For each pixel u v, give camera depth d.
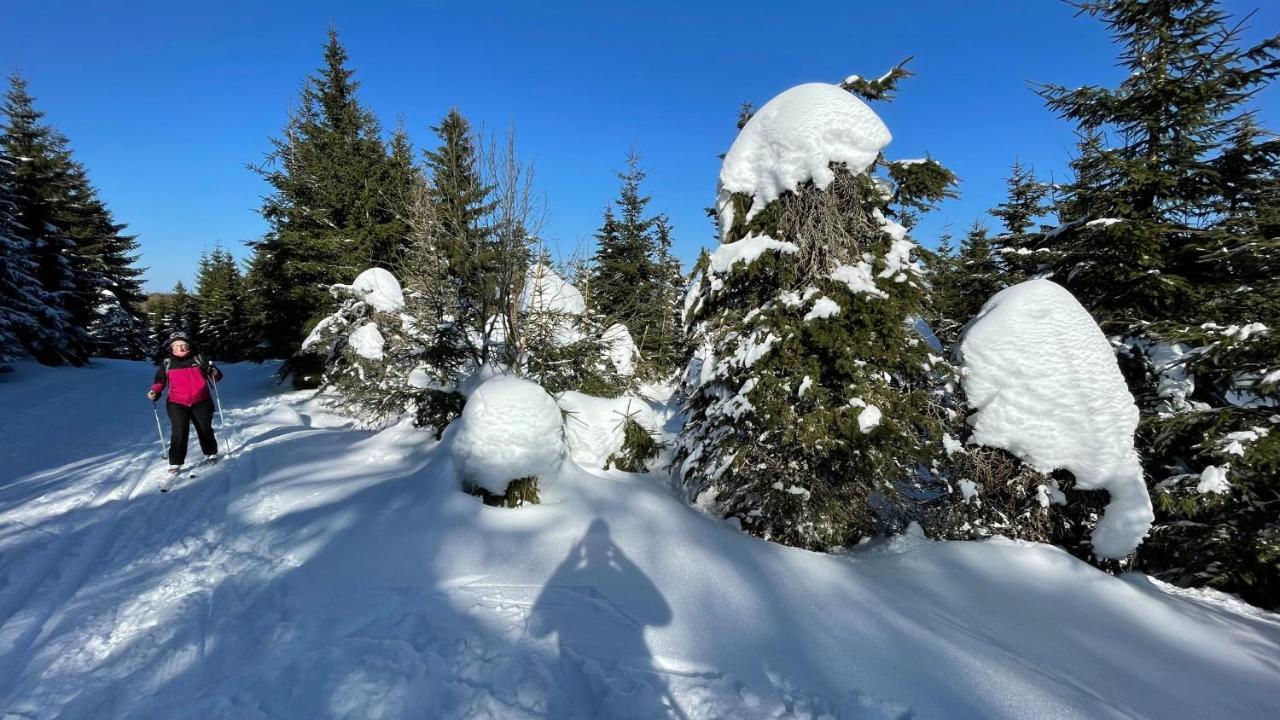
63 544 4.53
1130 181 8.45
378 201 15.96
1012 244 10.84
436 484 5.03
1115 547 5.27
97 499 5.77
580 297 9.63
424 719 2.48
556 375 8.18
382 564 3.94
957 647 3.40
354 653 2.91
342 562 3.99
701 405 6.19
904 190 5.75
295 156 16.80
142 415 11.19
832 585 4.12
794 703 2.78
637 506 4.90
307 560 4.07
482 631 3.17
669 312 10.27
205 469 6.75
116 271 32.50
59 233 23.00
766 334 5.30
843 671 3.08
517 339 7.95
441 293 8.02
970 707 2.85
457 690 2.65
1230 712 3.34
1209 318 7.93
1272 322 6.89
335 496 5.36
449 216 8.02
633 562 4.01
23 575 3.96
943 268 5.87
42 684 2.75
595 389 8.41
